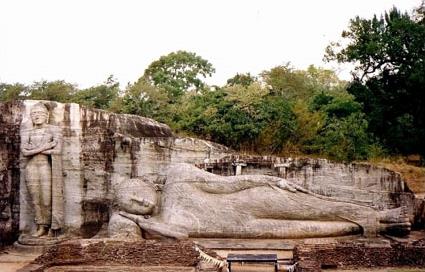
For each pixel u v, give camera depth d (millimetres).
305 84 42531
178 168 18594
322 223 17484
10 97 37656
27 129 19266
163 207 18172
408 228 17141
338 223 17469
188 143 19969
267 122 27875
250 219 17562
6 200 19672
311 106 33812
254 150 27312
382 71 33875
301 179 19141
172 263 15195
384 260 15031
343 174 19094
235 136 27625
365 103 33281
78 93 37531
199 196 17969
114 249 15531
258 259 14086
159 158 19938
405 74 32250
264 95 31969
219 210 17688
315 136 28203
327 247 15031
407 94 32156
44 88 38250
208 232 17500
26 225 19391
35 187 18812
